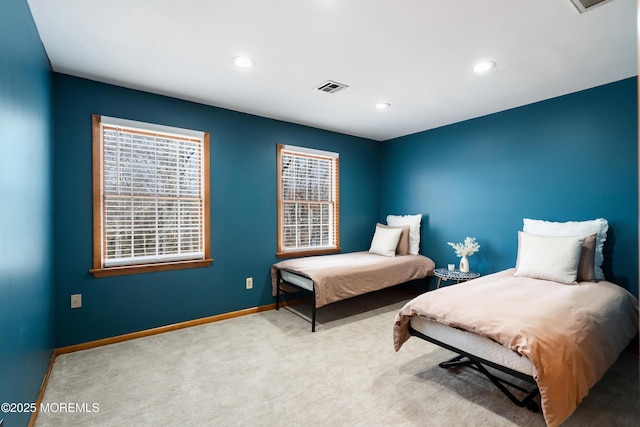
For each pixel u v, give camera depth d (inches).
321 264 140.6
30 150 69.8
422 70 101.3
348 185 185.9
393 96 124.2
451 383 85.4
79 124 106.0
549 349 60.3
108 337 111.4
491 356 70.5
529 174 131.8
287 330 124.3
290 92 119.8
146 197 119.6
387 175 198.4
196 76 105.6
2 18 51.7
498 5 69.3
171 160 125.6
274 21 75.3
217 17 73.7
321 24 76.5
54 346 100.0
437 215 168.9
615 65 97.7
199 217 133.0
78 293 106.2
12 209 56.2
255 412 73.1
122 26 77.2
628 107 106.8
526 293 88.4
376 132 180.4
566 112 121.2
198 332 122.0
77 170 105.9
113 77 106.1
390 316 142.3
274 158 154.0
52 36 81.1
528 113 132.3
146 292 119.1
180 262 125.6
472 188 152.6
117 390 82.0
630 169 106.4
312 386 83.9
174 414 72.4
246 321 135.0
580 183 117.5
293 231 163.3
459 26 77.3
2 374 49.9
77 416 71.6
